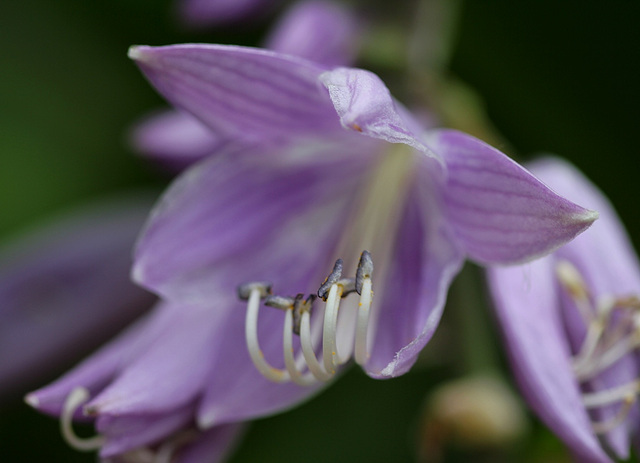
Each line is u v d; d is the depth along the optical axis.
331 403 0.29
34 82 0.30
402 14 0.26
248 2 0.28
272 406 0.23
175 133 0.26
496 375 0.26
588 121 0.30
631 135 0.30
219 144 0.26
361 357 0.23
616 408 0.24
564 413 0.23
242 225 0.24
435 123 0.26
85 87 0.30
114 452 0.23
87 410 0.23
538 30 0.30
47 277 0.27
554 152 0.30
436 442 0.26
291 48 0.26
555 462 0.27
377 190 0.24
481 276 0.26
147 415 0.23
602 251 0.24
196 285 0.23
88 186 0.30
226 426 0.24
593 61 0.30
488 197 0.22
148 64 0.22
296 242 0.24
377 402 0.29
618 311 0.24
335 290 0.22
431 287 0.23
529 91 0.30
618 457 0.24
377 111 0.22
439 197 0.23
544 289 0.24
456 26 0.29
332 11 0.26
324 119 0.23
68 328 0.27
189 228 0.23
